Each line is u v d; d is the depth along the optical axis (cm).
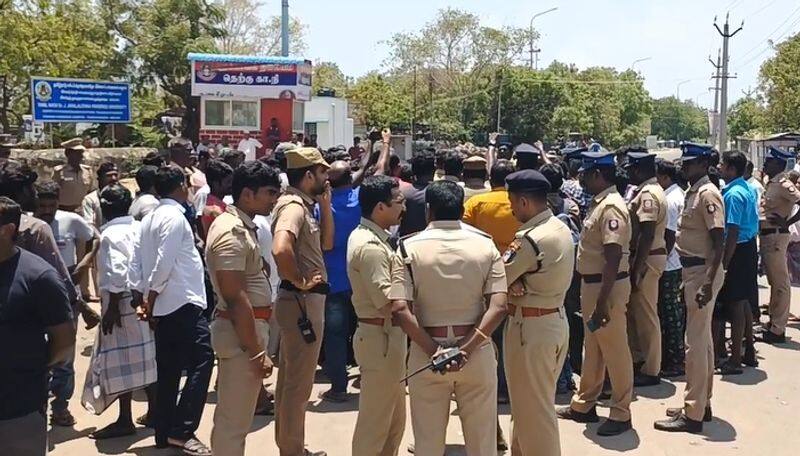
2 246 346
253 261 448
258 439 572
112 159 1571
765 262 848
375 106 4675
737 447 553
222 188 640
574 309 699
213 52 2852
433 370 387
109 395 549
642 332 691
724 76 3478
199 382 536
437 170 813
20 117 2433
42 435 362
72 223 640
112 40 2781
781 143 2764
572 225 691
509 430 576
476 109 5150
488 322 397
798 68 3562
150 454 535
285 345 502
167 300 529
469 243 407
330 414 626
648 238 645
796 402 652
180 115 2830
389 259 427
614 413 575
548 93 5069
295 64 2047
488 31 5331
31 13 2216
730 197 625
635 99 7656
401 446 558
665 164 739
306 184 503
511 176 460
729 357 750
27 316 351
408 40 5381
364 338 454
